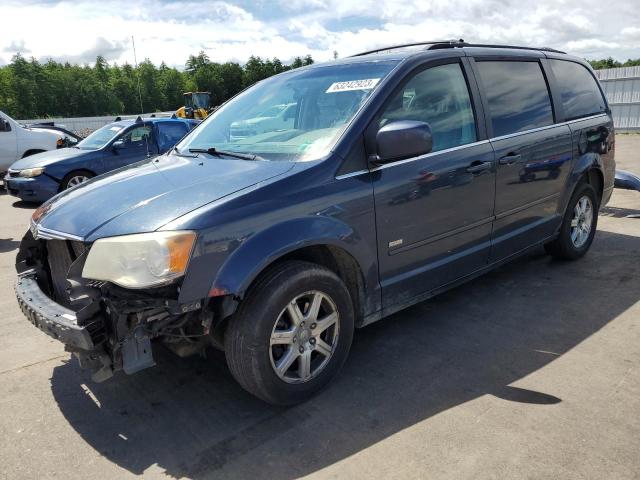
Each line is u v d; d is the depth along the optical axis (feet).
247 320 8.46
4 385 10.48
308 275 8.91
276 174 9.16
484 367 10.53
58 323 8.10
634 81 64.80
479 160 11.94
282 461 8.01
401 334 12.12
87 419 9.30
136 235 7.90
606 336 11.64
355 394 9.73
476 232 12.30
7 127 38.93
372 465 7.80
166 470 7.93
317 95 11.28
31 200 30.78
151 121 33.47
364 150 9.96
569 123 15.20
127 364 7.93
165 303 7.86
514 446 8.06
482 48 13.21
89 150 31.81
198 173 9.75
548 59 15.21
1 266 18.90
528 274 15.71
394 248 10.42
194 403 9.67
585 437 8.21
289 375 9.25
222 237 8.09
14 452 8.44
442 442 8.23
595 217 17.03
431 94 11.42
